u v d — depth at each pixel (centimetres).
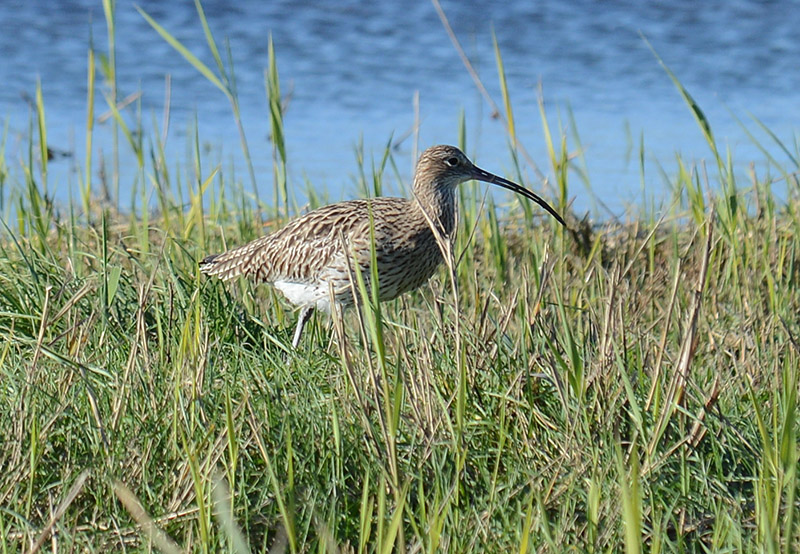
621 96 2464
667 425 840
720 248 1260
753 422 885
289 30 2838
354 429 827
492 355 945
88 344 981
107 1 1435
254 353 988
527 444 841
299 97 2414
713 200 1255
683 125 2272
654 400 870
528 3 3141
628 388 809
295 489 785
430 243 1243
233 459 744
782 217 1541
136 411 855
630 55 2748
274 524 766
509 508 773
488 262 1396
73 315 1016
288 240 1248
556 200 1580
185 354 909
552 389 910
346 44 2761
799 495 765
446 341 952
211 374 890
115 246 1248
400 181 1557
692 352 855
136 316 1019
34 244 1312
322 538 707
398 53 2716
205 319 1020
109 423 823
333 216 1236
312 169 1981
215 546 723
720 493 805
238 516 764
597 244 1312
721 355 981
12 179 1781
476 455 837
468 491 810
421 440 817
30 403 823
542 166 2016
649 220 1583
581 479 797
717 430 871
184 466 769
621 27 2964
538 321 947
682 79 2586
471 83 2539
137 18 2853
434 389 855
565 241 1435
